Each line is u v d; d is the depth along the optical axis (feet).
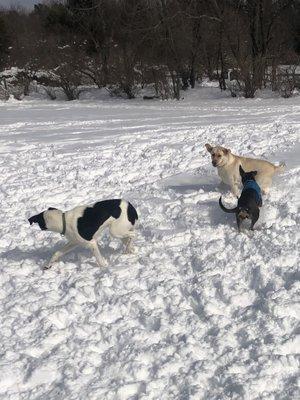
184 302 17.74
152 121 59.93
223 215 25.81
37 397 13.98
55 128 59.26
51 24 138.31
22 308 18.35
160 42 106.32
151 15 109.09
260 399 13.17
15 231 26.18
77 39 128.98
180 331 16.29
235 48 103.24
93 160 40.73
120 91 112.78
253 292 17.98
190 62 110.22
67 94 115.96
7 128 62.03
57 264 21.34
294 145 39.11
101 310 17.70
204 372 14.20
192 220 25.38
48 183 35.06
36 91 125.59
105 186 33.45
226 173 27.91
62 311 17.71
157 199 29.43
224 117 59.77
